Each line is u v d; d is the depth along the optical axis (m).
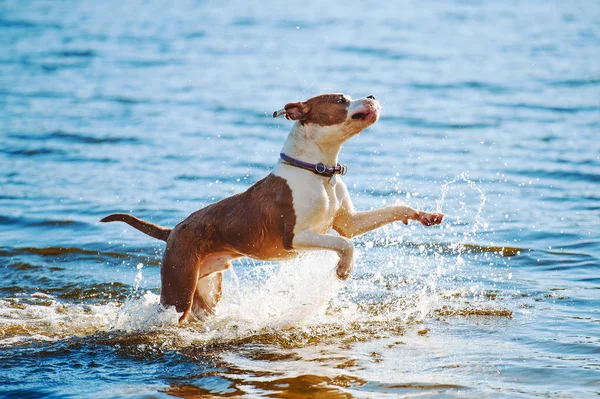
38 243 10.21
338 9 38.75
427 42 28.09
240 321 7.36
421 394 5.45
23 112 18.52
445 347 6.42
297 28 31.86
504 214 10.80
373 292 8.11
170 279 7.30
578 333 6.58
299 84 21.08
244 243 7.18
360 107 6.68
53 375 6.16
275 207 6.91
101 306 8.12
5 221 11.15
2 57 26.30
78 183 12.97
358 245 9.70
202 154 14.63
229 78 22.31
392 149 14.79
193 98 19.89
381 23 33.34
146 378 6.05
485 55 25.19
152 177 13.19
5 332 7.25
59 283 8.83
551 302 7.52
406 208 7.20
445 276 8.52
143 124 17.27
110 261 9.62
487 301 7.64
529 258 9.02
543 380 5.59
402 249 9.52
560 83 20.75
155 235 7.64
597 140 14.93
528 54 25.19
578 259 8.88
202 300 7.62
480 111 17.92
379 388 5.59
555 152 14.12
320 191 6.86
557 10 36.53
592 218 10.49
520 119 17.03
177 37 30.58
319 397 5.48
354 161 13.95
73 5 43.03
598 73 21.86
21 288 8.67
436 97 19.50
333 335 6.91
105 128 16.89
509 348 6.30
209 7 41.03
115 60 25.77
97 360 6.51
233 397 5.56
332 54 25.77
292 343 6.77
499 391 5.43
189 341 6.92
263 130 16.50
